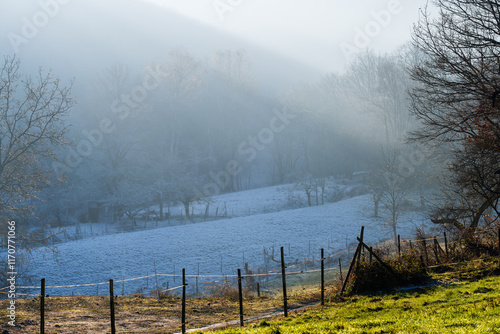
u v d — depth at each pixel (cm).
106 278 4344
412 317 1110
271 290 3138
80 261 4850
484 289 1468
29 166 3631
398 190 5353
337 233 5753
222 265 4688
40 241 3678
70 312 1705
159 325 1539
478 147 2375
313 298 2056
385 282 1805
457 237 2598
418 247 2544
